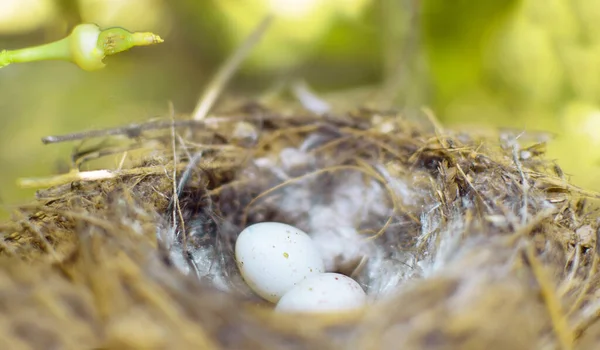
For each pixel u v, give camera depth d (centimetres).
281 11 21
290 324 10
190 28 21
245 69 21
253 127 15
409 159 14
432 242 13
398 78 19
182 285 10
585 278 12
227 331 10
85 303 10
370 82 22
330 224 15
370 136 15
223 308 10
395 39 20
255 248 13
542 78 18
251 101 17
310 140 15
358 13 21
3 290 11
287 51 21
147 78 21
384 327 10
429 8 19
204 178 14
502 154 13
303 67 21
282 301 12
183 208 13
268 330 10
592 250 12
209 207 14
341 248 14
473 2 18
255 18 21
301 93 18
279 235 13
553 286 11
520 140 15
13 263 11
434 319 10
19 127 18
